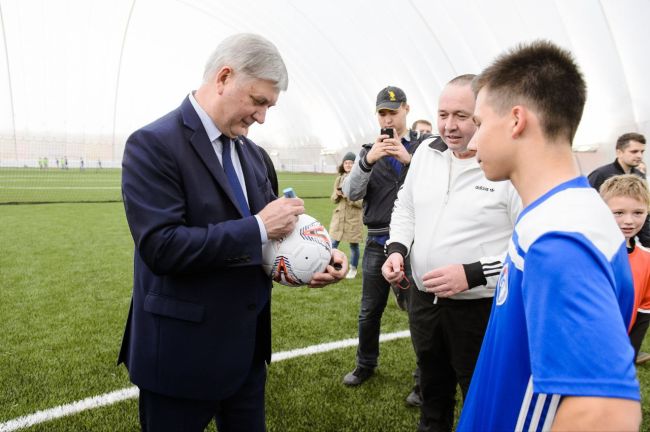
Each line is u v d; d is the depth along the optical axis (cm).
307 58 3017
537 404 90
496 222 184
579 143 1714
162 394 153
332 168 3962
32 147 3684
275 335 388
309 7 2422
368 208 300
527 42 100
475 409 107
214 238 141
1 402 271
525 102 92
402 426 257
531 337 77
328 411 271
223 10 2872
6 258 645
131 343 159
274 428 253
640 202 228
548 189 91
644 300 237
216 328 152
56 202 1376
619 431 67
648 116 1454
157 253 138
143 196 140
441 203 196
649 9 1278
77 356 337
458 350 196
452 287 172
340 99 3186
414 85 2397
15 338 369
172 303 149
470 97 183
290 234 172
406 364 336
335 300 488
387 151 272
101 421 253
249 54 142
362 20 2294
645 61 1380
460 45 1902
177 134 147
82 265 616
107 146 3956
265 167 192
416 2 1911
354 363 335
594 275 74
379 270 294
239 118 150
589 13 1405
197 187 147
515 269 92
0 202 1346
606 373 68
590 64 1530
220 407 180
